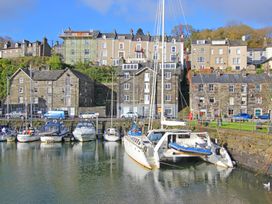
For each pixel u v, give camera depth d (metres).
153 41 84.81
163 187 21.41
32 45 96.62
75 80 67.38
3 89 75.69
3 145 41.72
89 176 24.66
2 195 20.11
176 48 83.69
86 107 66.75
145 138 29.02
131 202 18.58
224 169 25.88
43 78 68.88
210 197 19.17
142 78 65.69
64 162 30.30
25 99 64.62
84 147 40.75
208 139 26.84
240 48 80.06
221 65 80.00
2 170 26.83
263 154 23.53
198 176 23.91
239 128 30.84
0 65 84.69
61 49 100.19
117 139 47.44
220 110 59.78
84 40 85.75
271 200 18.44
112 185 22.08
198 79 61.59
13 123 54.81
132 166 28.11
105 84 75.50
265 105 58.44
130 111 65.50
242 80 60.38
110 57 85.12
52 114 59.09
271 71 66.00
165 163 28.27
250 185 21.33
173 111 64.19
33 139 45.25
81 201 18.89
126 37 85.56
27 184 22.56
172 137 27.09
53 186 22.03
